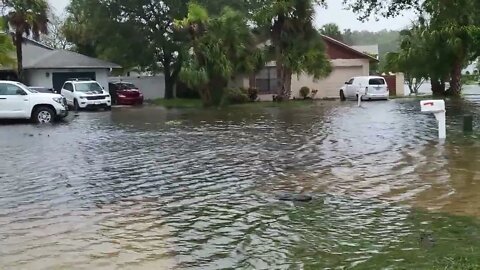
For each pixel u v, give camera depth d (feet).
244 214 26.78
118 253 21.45
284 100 120.98
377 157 42.96
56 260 20.74
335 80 141.69
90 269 19.74
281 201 29.32
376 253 20.43
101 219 26.43
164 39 134.00
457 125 63.67
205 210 27.78
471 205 27.32
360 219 25.34
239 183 34.30
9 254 21.47
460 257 19.24
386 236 22.53
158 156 45.85
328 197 30.04
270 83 133.08
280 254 20.81
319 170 38.11
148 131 65.72
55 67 128.26
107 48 139.33
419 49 122.21
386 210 26.86
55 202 30.07
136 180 35.86
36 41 140.67
